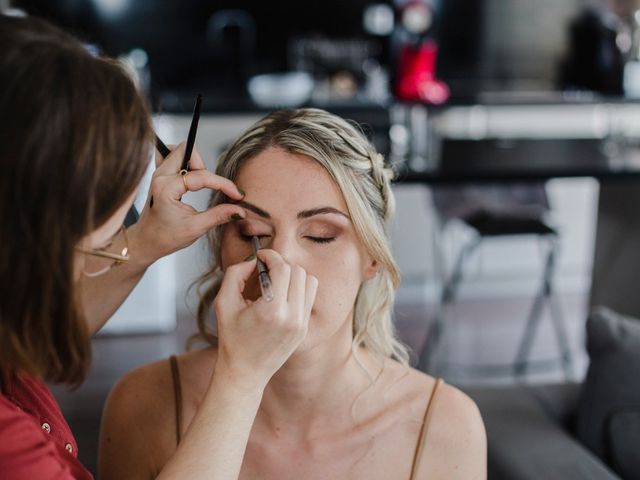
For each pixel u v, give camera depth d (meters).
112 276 0.95
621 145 3.15
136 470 1.03
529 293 4.07
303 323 0.77
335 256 0.91
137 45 4.29
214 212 0.90
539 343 3.40
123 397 1.04
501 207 3.04
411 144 2.93
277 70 4.46
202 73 4.38
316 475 0.97
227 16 4.34
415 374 1.02
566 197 4.03
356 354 0.98
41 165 0.60
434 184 2.65
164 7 4.27
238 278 0.77
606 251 3.18
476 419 1.00
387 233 0.98
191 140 0.89
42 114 0.59
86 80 0.62
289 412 0.96
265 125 0.94
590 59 4.57
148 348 3.30
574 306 3.88
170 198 0.89
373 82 4.14
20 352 0.66
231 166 0.93
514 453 1.40
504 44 4.55
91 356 0.71
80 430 2.54
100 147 0.62
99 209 0.65
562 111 4.05
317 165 0.89
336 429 0.97
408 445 0.98
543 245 4.05
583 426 1.47
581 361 3.23
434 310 3.79
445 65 4.55
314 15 4.42
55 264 0.63
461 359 3.21
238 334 0.75
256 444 0.98
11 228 0.61
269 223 0.90
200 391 1.02
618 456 1.41
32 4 4.10
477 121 4.00
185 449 0.74
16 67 0.60
